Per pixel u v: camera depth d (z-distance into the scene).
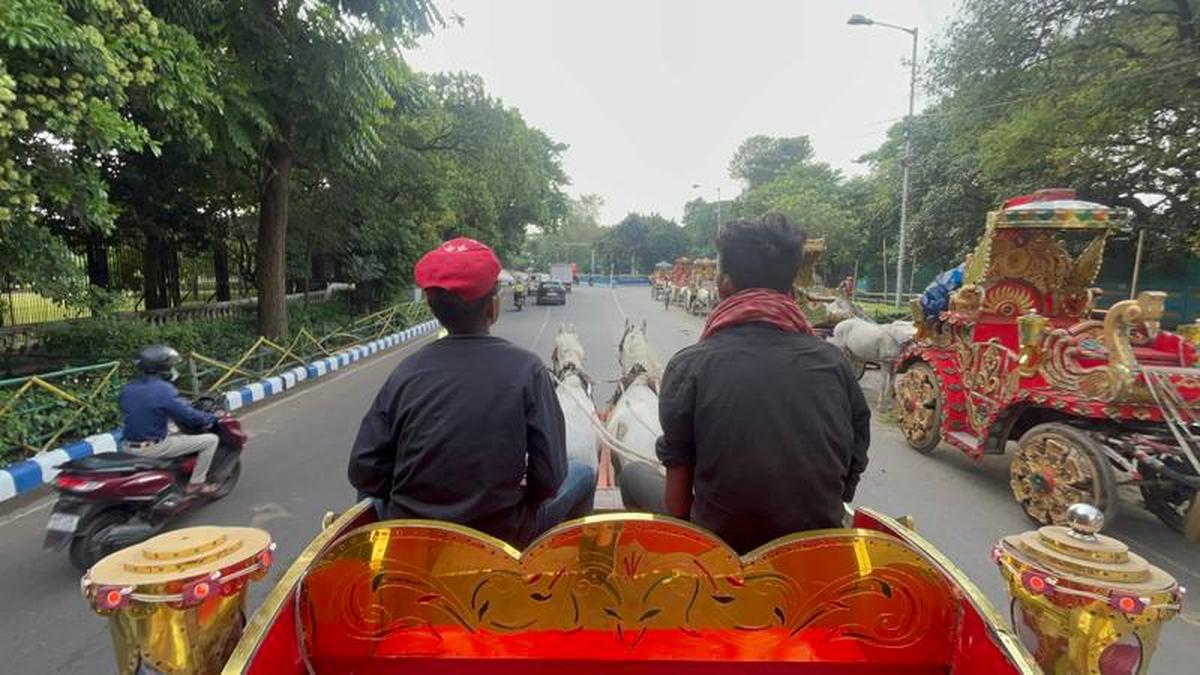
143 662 1.78
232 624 1.94
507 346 2.50
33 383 7.05
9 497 5.91
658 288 43.47
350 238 18.94
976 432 6.55
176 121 7.75
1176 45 11.05
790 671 2.14
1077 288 6.73
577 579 2.09
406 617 2.11
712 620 2.11
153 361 5.30
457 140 20.69
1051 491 5.34
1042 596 1.95
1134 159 14.01
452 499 2.30
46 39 5.11
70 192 6.29
